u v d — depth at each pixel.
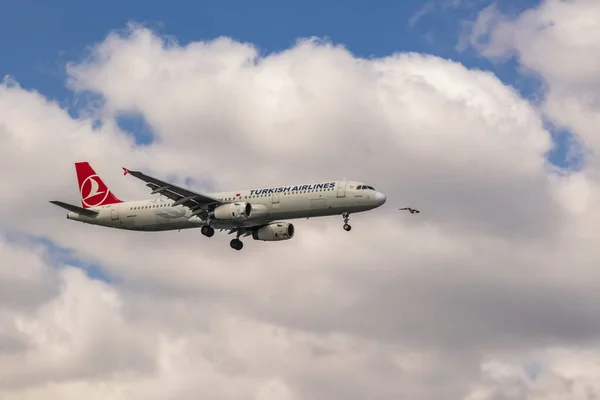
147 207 175.62
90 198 183.38
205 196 163.25
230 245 176.38
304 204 161.00
